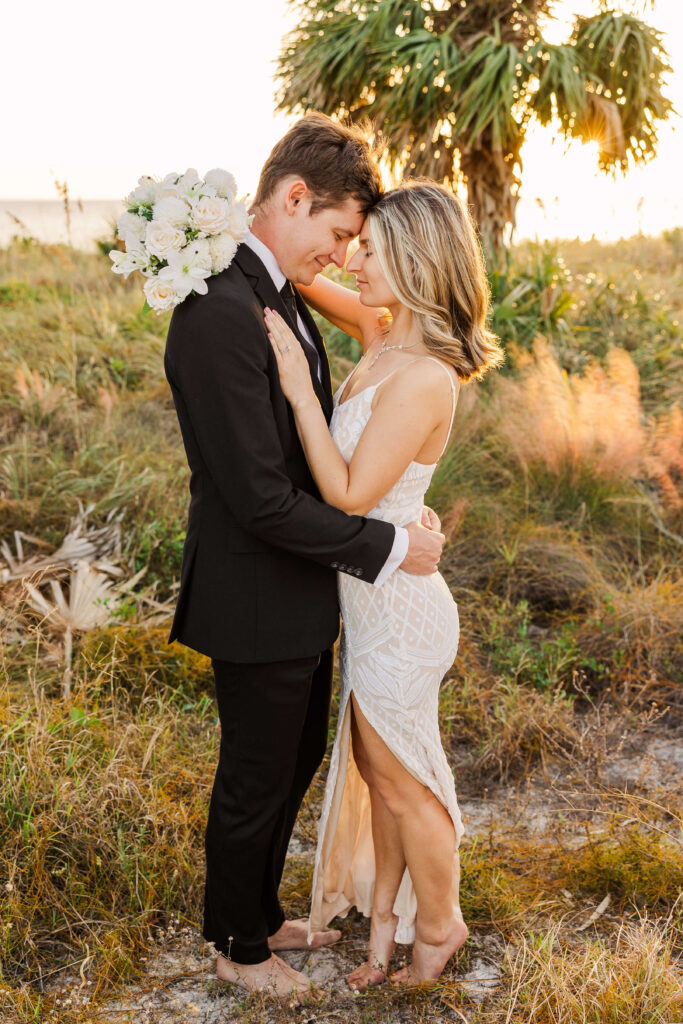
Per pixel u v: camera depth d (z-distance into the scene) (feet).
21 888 7.72
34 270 31.71
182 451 17.20
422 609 6.84
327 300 8.31
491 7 22.43
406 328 6.80
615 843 8.83
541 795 9.82
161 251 5.79
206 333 5.82
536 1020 6.61
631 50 22.30
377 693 6.81
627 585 13.62
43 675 10.75
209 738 9.89
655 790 9.60
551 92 21.56
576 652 12.26
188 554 6.70
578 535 14.97
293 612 6.50
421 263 6.40
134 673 10.98
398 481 6.75
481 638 12.60
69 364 20.51
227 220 5.87
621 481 16.33
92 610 11.67
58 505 14.71
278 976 7.06
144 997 6.96
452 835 7.04
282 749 6.68
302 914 8.11
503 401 18.22
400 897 7.36
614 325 24.48
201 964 7.32
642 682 11.80
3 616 11.13
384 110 22.17
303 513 6.03
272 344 6.22
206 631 6.56
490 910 7.93
